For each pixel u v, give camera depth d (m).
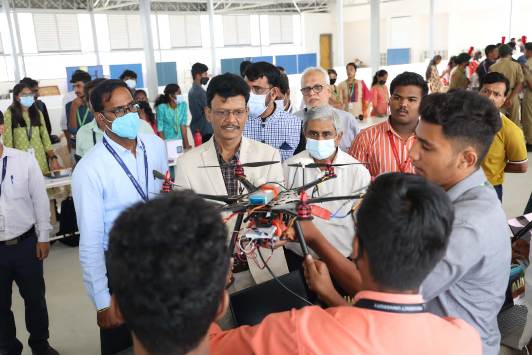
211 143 1.76
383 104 6.86
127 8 10.72
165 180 1.27
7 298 2.31
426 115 1.12
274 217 1.10
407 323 0.75
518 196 4.75
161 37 11.09
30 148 4.02
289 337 0.75
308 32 14.84
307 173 1.85
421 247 0.75
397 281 0.76
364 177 1.81
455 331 0.78
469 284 1.05
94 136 3.39
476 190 1.10
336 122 1.85
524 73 6.34
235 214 1.12
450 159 1.11
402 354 0.72
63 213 3.92
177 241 0.63
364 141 2.26
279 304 1.40
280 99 2.81
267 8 13.31
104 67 10.03
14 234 2.25
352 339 0.72
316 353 0.71
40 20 9.63
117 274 0.65
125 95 1.68
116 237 0.66
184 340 0.66
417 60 16.58
